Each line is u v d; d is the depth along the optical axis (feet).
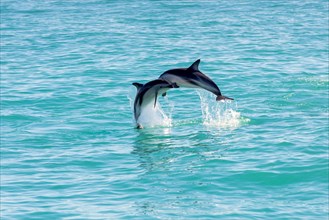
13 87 157.17
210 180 88.84
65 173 94.27
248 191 84.28
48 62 189.88
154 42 220.02
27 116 130.52
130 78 166.50
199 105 134.92
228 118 123.34
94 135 116.06
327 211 77.00
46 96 146.82
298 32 236.63
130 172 93.81
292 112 126.52
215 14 289.33
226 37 227.81
